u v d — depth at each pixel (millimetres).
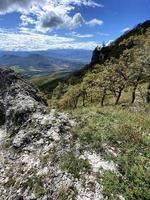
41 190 12312
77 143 15023
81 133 15859
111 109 23531
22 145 16344
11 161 15562
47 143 15617
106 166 13055
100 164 13211
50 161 13883
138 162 13312
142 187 11562
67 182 12211
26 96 21906
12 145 16906
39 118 18219
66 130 16547
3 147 17375
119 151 14430
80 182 12070
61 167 13117
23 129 17906
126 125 17578
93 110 21609
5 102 22328
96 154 14062
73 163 13203
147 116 22203
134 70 56156
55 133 16250
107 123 17984
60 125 16969
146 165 13141
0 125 21031
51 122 17406
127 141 15422
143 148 14883
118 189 11477
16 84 23969
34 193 12336
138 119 20250
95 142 14992
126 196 11078
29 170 13945
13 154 16062
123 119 19719
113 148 14680
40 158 14438
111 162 13367
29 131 17203
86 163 13125
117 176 12250
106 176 12180
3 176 14586
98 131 16281
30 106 19906
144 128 18234
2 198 13180
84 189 11672
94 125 17266
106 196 11172
